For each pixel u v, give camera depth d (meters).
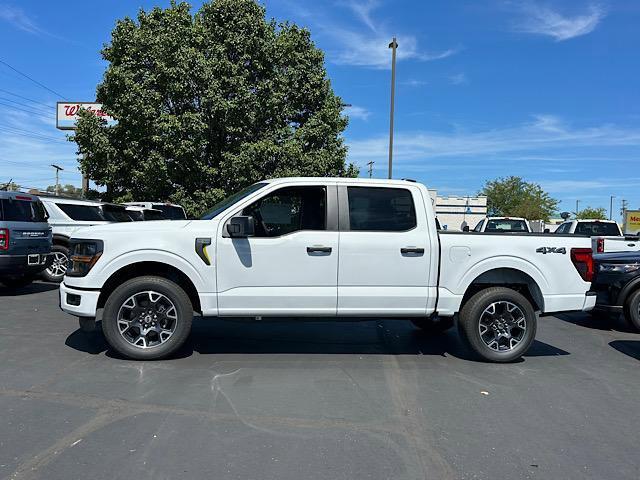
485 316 6.30
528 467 3.65
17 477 3.32
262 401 4.76
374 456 3.74
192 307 6.06
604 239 11.42
